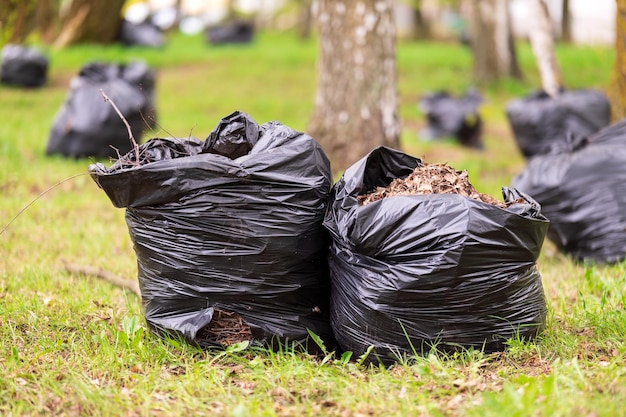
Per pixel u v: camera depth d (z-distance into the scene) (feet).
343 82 25.18
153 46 60.95
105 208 22.75
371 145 25.25
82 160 26.40
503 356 15.53
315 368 15.48
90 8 57.11
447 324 15.33
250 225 15.56
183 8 130.41
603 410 13.48
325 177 15.94
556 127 27.84
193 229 15.58
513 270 15.29
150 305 16.02
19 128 30.37
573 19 94.17
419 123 39.86
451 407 14.44
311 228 15.78
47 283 18.26
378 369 15.52
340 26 25.11
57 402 14.83
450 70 55.88
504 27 52.16
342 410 14.61
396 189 15.76
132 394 14.92
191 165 15.44
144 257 15.92
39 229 20.94
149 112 26.91
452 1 97.91
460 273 15.10
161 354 15.74
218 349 15.83
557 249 20.25
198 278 15.70
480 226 15.03
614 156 19.60
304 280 15.90
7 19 44.11
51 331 16.49
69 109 26.68
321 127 25.41
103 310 17.20
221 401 14.75
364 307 15.38
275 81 49.11
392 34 25.31
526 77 56.24
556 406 13.74
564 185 19.60
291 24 112.98
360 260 15.44
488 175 27.84
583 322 16.56
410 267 15.14
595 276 18.35
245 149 16.12
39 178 24.58
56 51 54.24
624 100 23.15
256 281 15.70
